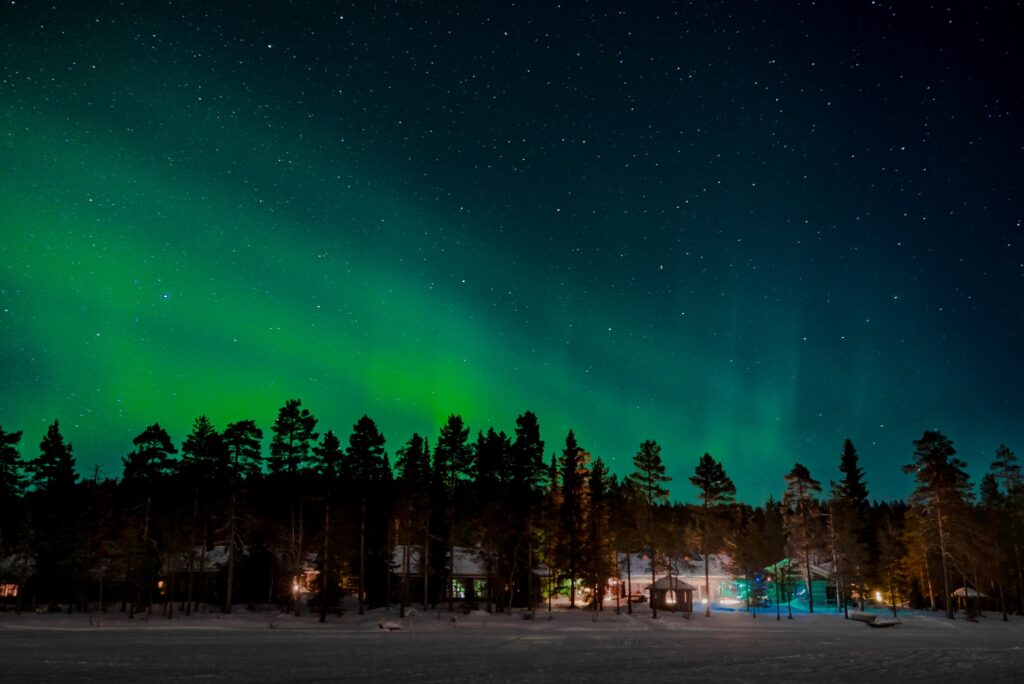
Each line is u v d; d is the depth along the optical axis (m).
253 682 26.45
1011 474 87.94
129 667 30.41
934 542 82.38
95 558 71.25
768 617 80.19
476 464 84.88
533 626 65.06
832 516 89.44
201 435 74.94
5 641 43.00
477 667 32.19
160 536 71.00
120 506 74.88
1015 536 86.88
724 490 84.56
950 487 79.56
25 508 73.88
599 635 55.22
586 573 83.44
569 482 89.88
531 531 82.75
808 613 85.81
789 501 89.06
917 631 63.97
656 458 83.44
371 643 45.00
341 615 70.69
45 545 71.62
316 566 73.44
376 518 77.38
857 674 30.98
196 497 70.81
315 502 71.94
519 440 84.12
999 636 57.19
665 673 30.81
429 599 85.69
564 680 28.20
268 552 78.06
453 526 81.75
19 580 70.94
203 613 69.62
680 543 84.38
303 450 75.62
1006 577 88.38
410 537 72.56
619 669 32.03
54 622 59.94
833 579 96.88
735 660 36.38
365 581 80.31
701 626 68.75
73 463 75.94
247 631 54.78
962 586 98.75
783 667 33.38
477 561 86.19
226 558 81.31
